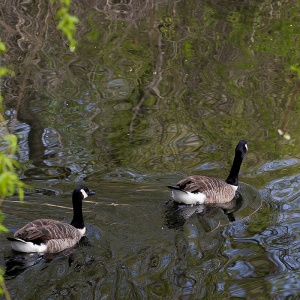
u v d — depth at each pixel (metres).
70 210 13.16
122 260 11.53
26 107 18.27
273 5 27.66
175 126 17.56
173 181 14.69
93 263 11.42
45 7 24.62
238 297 10.52
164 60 22.19
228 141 16.84
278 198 14.42
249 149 16.62
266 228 13.03
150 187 14.34
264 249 12.12
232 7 27.45
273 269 11.41
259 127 17.62
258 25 25.45
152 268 11.30
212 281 10.96
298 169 15.66
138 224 12.89
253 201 14.37
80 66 21.42
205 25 25.33
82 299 10.25
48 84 19.91
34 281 10.80
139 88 19.89
